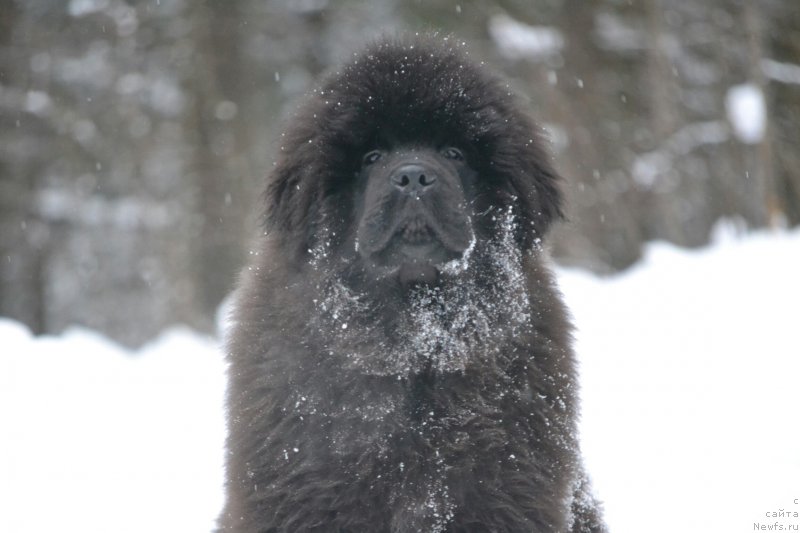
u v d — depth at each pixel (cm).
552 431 1113
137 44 5453
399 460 1077
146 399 2422
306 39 5538
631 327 2642
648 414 2111
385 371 1126
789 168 5003
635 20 5172
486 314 1157
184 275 5319
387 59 1191
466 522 1061
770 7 5266
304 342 1126
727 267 2911
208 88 5275
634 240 4869
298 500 1060
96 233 6544
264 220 1245
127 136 5750
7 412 2188
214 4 5253
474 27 5119
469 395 1106
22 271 6022
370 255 1123
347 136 1168
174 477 1900
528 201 1196
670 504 1653
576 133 4775
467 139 1174
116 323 7331
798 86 5125
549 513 1078
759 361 2284
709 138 5628
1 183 5731
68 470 1925
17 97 5647
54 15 5525
